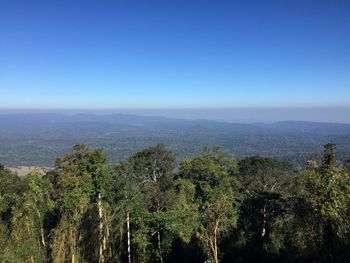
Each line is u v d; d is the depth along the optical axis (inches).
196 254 868.6
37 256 749.9
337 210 569.6
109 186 863.7
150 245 847.7
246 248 983.6
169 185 1213.1
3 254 716.0
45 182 938.1
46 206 846.5
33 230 796.0
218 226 790.5
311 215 603.5
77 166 881.5
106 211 832.3
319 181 597.9
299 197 695.7
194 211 878.4
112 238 839.1
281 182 1306.6
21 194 986.1
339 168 672.4
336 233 574.2
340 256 577.0
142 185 1090.7
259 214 1109.1
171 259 860.0
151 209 983.0
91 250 794.8
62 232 756.6
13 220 797.2
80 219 776.3
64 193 823.7
